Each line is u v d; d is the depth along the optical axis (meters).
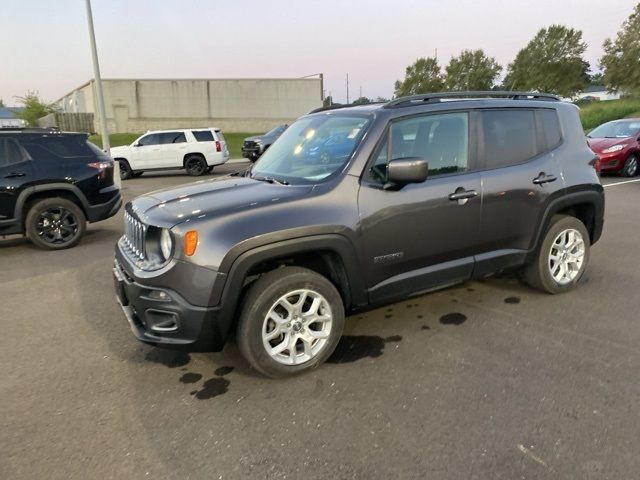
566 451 2.44
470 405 2.86
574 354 3.43
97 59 14.74
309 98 42.72
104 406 2.98
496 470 2.33
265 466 2.41
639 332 3.75
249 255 2.93
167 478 2.35
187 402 3.00
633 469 2.30
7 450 2.58
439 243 3.68
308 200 3.17
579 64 44.47
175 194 3.48
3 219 6.73
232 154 28.62
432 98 3.80
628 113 29.67
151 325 3.06
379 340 3.75
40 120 44.59
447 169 3.72
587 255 4.66
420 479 2.29
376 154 3.43
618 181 12.15
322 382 3.17
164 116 39.84
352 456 2.46
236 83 40.84
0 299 4.98
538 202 4.15
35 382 3.29
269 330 3.16
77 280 5.57
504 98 4.28
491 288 4.79
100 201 7.39
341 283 3.39
